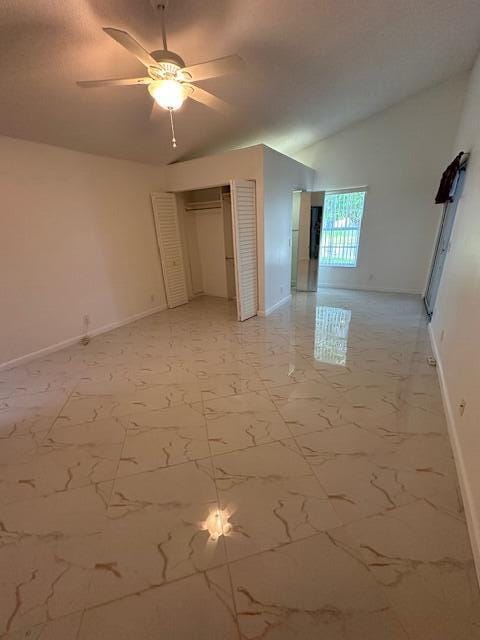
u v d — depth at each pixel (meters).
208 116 3.36
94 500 1.53
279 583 1.16
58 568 1.23
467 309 2.04
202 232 5.38
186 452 1.83
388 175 5.01
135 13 1.79
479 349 1.63
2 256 2.85
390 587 1.13
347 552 1.26
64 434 2.01
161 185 4.50
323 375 2.71
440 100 4.37
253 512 1.44
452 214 3.53
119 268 4.05
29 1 1.55
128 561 1.25
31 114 2.52
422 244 5.09
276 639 1.01
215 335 3.73
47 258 3.21
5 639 1.02
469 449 1.52
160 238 4.54
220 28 2.08
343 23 2.33
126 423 2.11
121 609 1.10
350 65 3.02
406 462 1.71
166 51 1.69
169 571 1.21
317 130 4.79
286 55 2.58
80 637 1.03
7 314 2.93
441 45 3.09
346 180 5.35
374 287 5.70
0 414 2.24
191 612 1.09
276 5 1.99
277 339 3.56
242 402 2.33
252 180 3.78
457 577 1.16
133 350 3.37
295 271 6.18
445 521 1.37
